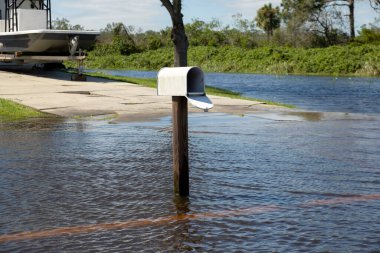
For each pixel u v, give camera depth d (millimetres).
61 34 22219
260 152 8031
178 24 21297
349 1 63375
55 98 14953
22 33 23031
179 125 5379
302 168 6914
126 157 7594
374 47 52562
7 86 18000
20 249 4043
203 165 7062
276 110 14109
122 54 62781
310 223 4633
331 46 58625
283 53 53938
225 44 68562
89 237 4293
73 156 7641
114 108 13422
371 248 4043
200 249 4016
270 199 5410
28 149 8156
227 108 14047
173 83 5059
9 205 5191
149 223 4625
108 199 5395
